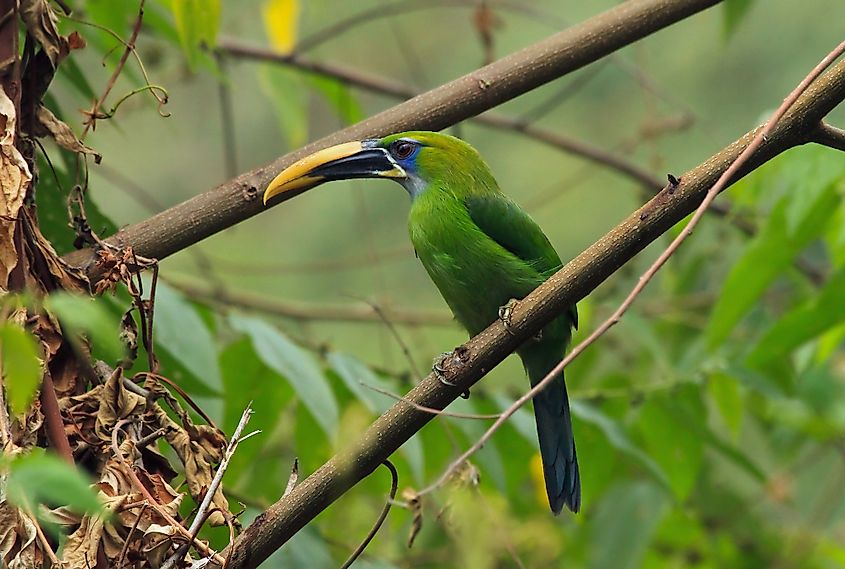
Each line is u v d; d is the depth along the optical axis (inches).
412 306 729.6
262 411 358.6
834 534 589.6
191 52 324.5
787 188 371.6
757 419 536.4
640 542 473.7
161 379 254.2
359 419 385.4
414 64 620.1
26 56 252.1
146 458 248.2
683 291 565.6
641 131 539.8
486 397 381.7
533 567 472.4
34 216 245.8
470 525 444.8
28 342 149.8
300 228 746.2
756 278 397.7
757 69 719.7
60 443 225.5
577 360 522.3
